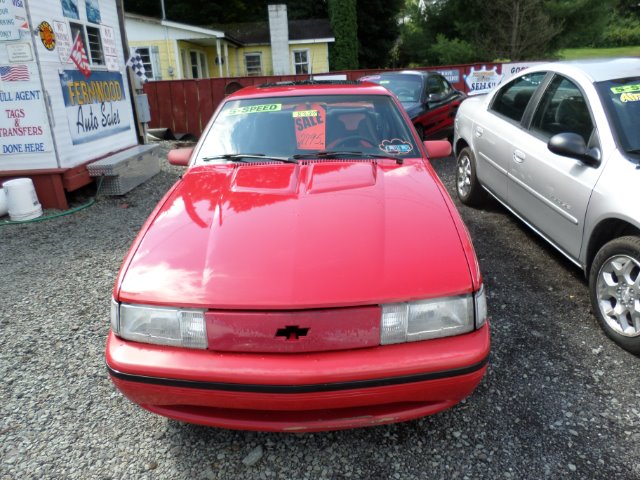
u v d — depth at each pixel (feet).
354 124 10.71
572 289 11.96
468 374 6.34
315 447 7.39
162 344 6.46
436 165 26.73
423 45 88.22
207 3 108.78
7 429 7.82
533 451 7.18
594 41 81.51
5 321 11.14
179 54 68.95
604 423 7.68
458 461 7.05
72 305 11.85
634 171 9.46
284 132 10.52
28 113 18.81
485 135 16.16
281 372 6.09
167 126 41.47
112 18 24.31
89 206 20.43
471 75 40.88
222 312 6.26
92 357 9.71
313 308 6.21
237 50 83.30
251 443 7.50
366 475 6.86
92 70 22.16
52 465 7.11
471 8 81.25
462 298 6.50
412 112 26.12
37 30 18.12
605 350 9.51
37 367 9.41
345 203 7.92
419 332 6.36
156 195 22.25
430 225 7.39
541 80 13.80
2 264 14.55
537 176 12.53
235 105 11.35
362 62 107.55
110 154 23.63
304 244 6.92
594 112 11.00
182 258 6.91
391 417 6.52
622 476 6.73
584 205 10.49
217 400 6.27
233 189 8.61
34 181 19.54
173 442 7.55
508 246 14.67
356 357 6.21
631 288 9.20
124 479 6.88
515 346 9.66
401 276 6.48
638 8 130.72
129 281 6.73
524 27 76.07
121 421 8.00
